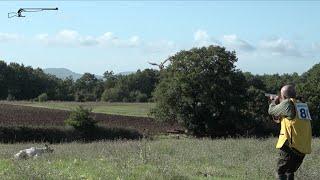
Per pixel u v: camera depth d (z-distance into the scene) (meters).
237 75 62.59
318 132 65.19
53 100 135.75
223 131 61.91
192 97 60.91
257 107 62.25
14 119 61.81
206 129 61.25
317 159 16.58
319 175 12.63
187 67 62.03
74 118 54.06
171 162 14.45
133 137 56.94
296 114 8.84
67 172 11.05
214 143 24.47
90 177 10.55
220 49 62.25
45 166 11.64
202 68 61.41
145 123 69.12
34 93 144.00
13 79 141.88
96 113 80.06
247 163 15.73
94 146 22.62
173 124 64.69
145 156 13.88
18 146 32.38
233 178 12.78
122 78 145.50
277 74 95.81
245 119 61.75
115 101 133.50
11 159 13.86
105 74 152.25
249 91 62.84
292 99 8.98
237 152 19.53
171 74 62.78
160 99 62.22
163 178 10.93
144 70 145.50
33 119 63.06
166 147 21.00
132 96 135.25
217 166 15.34
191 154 18.38
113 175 10.77
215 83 60.69
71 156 15.05
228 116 60.88
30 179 9.79
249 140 27.64
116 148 18.86
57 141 52.06
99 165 12.36
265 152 19.56
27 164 11.65
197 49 62.28
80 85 150.12
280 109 8.92
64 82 150.75
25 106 84.75
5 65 142.62
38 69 152.25
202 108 60.91
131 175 10.88
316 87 65.94
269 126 62.53
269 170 13.68
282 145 8.92
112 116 75.44
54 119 64.31
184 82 60.44
